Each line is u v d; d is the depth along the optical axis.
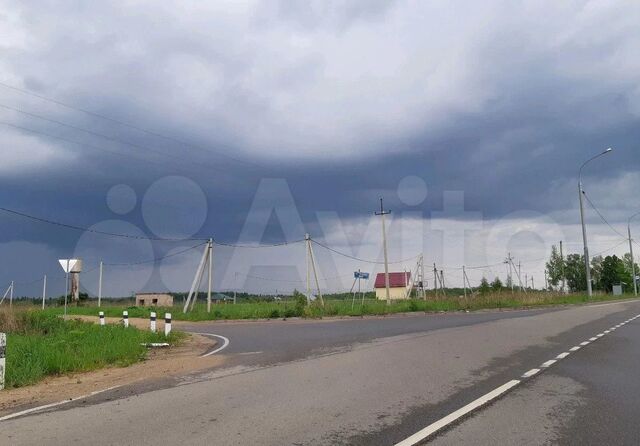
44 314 24.86
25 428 6.98
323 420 7.11
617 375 10.31
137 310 44.88
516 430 6.62
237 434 6.49
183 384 10.04
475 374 10.45
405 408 7.73
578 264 93.38
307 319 33.28
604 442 6.16
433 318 29.33
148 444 6.14
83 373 12.27
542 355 12.99
